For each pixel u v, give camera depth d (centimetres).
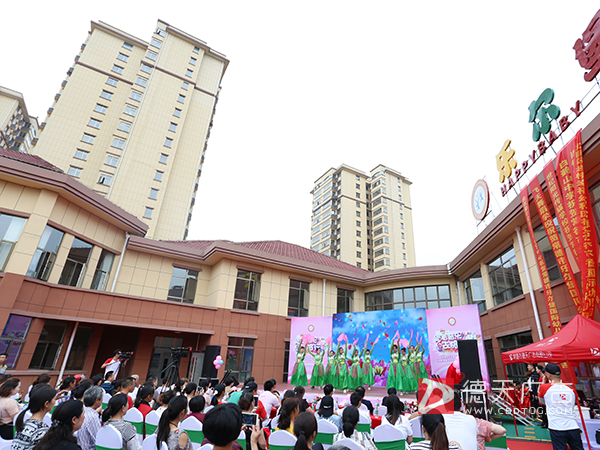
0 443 416
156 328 1458
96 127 3572
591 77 1006
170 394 571
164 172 3644
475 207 1650
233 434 229
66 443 262
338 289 2062
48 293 1227
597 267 828
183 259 1792
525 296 1235
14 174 1167
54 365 1229
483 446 359
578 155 888
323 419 488
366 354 1532
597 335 684
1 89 5022
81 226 1398
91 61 3800
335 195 6869
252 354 1666
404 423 488
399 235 6612
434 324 1442
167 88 3991
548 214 1034
